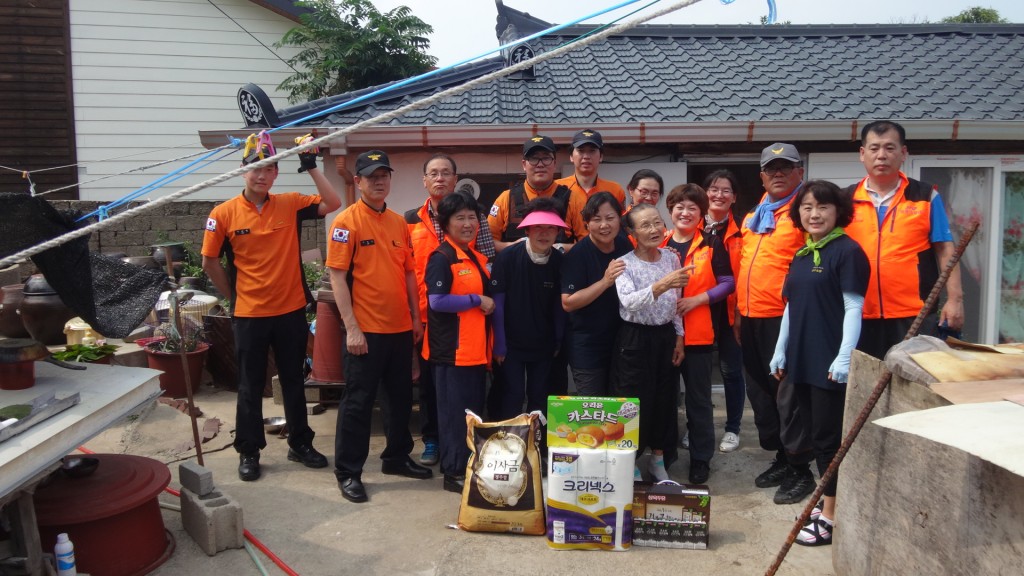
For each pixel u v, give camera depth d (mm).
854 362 3037
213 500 3469
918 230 3670
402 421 4258
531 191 4688
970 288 6535
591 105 6395
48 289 6957
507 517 3543
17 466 2410
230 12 10594
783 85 6965
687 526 3443
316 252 9000
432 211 4555
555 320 4195
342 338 5270
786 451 3850
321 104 6418
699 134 5719
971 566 2230
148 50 10312
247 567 3275
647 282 3803
